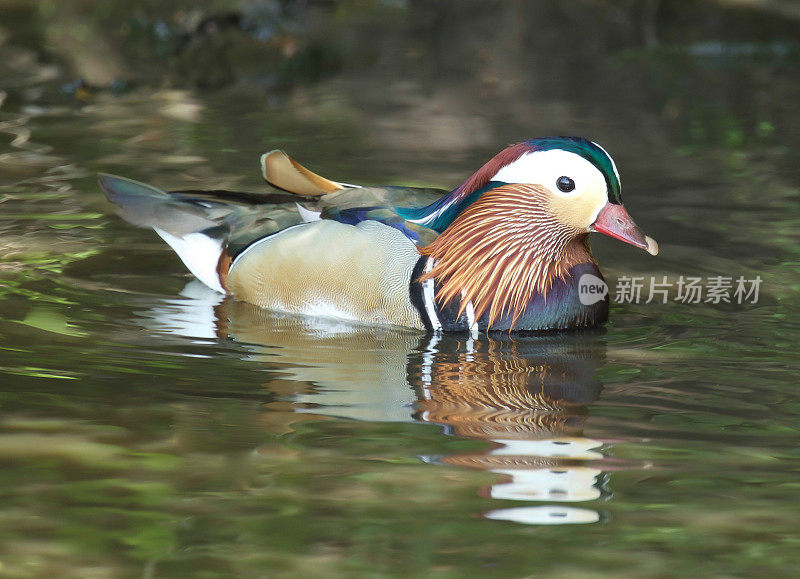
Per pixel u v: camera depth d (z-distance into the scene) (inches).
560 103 761.0
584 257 434.0
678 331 419.2
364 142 656.4
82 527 271.4
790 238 508.1
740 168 613.0
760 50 940.0
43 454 307.9
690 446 317.7
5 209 531.5
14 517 275.1
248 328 418.9
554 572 254.1
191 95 770.2
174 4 1038.4
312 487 292.0
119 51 897.5
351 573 253.1
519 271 420.8
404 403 348.5
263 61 881.5
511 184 422.6
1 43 905.5
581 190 414.3
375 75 844.0
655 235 514.6
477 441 321.4
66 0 1060.5
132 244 504.7
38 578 250.4
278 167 438.0
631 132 685.9
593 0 1130.0
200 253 458.6
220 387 359.3
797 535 269.7
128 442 316.8
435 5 1112.8
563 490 291.7
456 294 419.5
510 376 374.3
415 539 267.3
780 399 351.9
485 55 917.2
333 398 351.9
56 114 705.6
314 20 1022.4
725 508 282.8
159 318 424.2
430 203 441.7
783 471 302.7
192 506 281.9
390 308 422.0
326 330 420.2
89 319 418.0
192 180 572.1
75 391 351.6
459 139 665.6
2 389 350.6
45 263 474.0
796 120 713.6
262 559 258.7
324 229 430.9
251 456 309.6
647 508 282.4
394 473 299.9
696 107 751.1
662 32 1010.7
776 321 425.1
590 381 369.1
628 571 254.4
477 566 256.2
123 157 613.9
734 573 254.1
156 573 252.7
